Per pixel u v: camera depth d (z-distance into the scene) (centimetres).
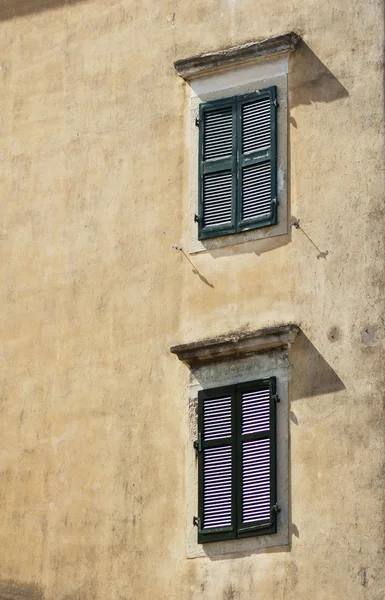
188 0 2202
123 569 2061
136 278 2147
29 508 2139
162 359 2105
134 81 2214
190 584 2016
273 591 1961
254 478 2009
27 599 2106
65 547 2106
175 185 2152
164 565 2039
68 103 2253
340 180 2050
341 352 1998
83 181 2216
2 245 2245
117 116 2216
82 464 2122
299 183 2069
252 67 2131
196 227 2120
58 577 2098
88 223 2197
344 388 1986
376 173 2033
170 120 2177
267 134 2102
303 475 1981
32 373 2183
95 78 2244
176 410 2081
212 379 2062
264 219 2077
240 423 2031
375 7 2083
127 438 2103
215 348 2053
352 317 2005
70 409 2147
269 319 2048
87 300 2172
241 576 1986
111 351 2141
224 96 2142
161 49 2206
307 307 2030
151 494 2069
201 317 2091
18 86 2294
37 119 2269
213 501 2027
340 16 2097
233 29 2164
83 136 2231
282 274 2055
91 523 2097
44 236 2222
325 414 1988
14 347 2202
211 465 2038
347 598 1923
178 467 2061
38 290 2206
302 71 2102
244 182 2105
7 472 2162
